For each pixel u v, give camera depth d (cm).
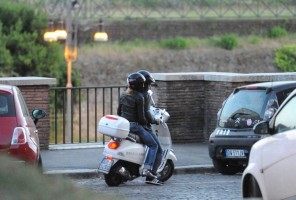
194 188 3472
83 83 11262
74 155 4438
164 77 4972
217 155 3906
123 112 3506
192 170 4012
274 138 2358
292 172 2220
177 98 5006
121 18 12988
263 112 3825
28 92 4603
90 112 9406
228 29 13325
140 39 12794
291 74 4900
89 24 12325
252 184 2447
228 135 3872
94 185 3572
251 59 12462
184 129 5022
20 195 1903
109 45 12175
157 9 13562
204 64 12238
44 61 10575
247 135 3819
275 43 12962
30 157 3127
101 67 11531
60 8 12006
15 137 3116
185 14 13575
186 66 12138
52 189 1970
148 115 3494
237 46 12644
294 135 2266
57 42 10650
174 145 4947
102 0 13112
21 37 10531
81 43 12200
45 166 4003
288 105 2439
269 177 2316
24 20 10719
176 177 3862
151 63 11975
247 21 13375
